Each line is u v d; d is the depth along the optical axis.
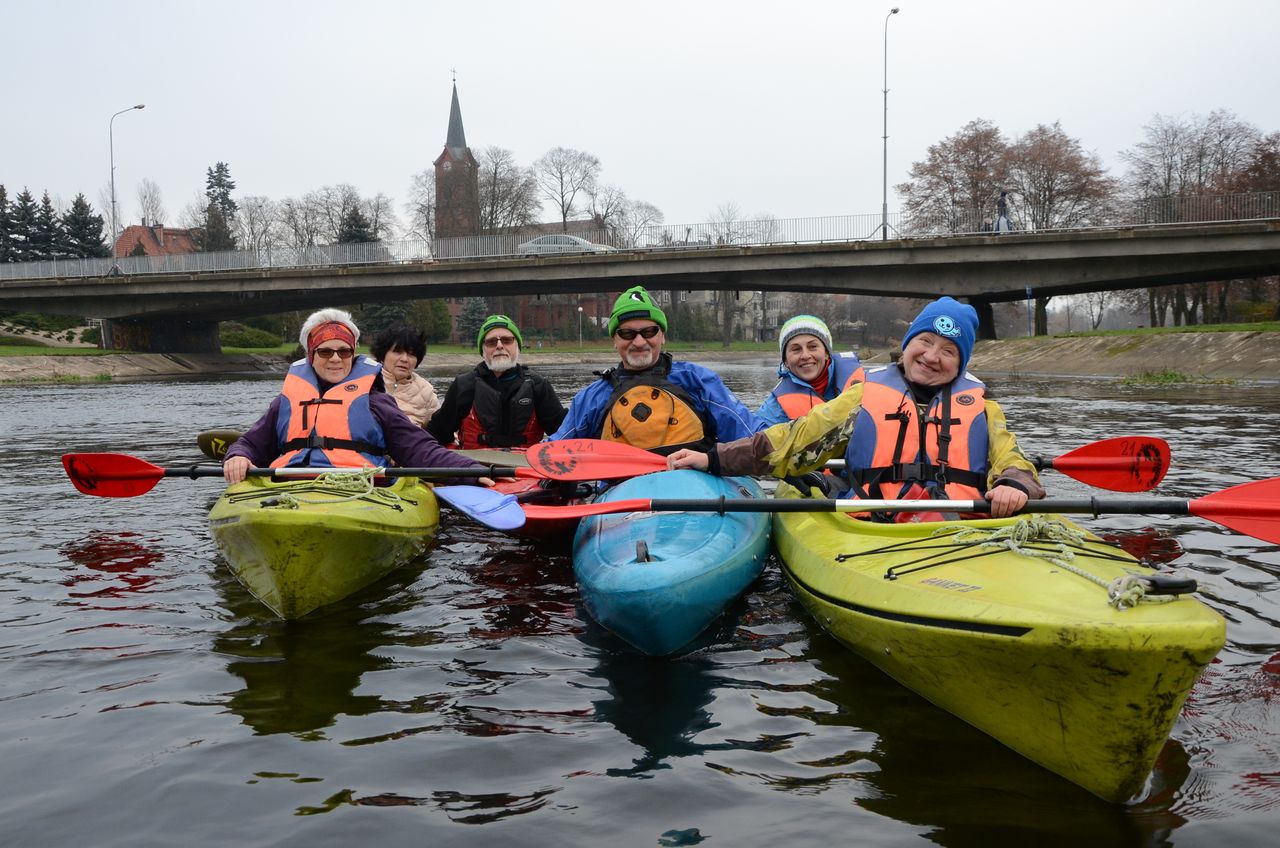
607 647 3.80
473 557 5.30
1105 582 2.75
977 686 2.84
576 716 3.12
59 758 2.80
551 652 3.74
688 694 3.29
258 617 4.19
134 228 82.56
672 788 2.62
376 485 5.23
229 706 3.19
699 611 3.72
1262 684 3.22
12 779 2.68
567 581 4.79
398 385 7.89
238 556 4.30
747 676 3.47
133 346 42.12
